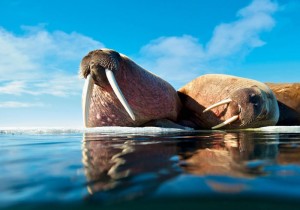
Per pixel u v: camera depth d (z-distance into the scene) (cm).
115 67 168
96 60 167
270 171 41
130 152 64
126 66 184
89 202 29
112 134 130
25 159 58
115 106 196
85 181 38
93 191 33
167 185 34
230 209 27
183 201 29
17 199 30
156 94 204
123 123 204
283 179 36
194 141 88
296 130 161
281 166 45
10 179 40
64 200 30
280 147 71
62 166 49
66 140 104
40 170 46
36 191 33
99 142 91
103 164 50
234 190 32
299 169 43
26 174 43
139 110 196
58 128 182
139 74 193
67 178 40
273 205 27
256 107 203
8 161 55
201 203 28
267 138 100
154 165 47
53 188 34
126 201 29
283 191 31
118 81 180
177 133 133
